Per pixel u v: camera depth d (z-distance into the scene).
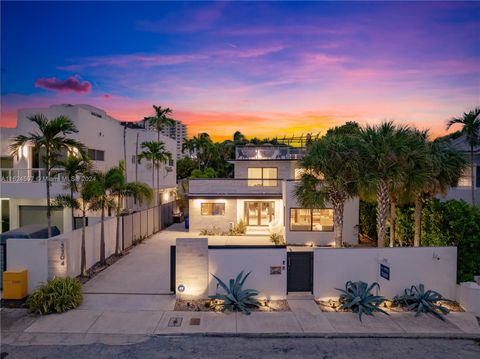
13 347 8.35
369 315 10.48
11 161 23.14
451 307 11.29
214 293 11.53
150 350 8.32
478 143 18.69
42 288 10.60
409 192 13.52
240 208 24.53
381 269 11.14
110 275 14.10
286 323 9.84
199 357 8.04
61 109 22.12
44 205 20.28
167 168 38.78
